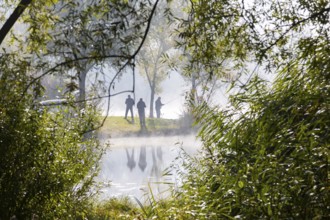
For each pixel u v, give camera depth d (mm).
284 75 10711
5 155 12875
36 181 13070
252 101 10578
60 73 10172
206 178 11211
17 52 13195
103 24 10375
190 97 11969
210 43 11938
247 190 9172
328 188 7969
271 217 8492
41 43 12547
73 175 13953
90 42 10391
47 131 13383
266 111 9875
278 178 8523
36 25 13594
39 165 12992
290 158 8680
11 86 12664
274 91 10648
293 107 9484
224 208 9398
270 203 8477
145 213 11523
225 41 12273
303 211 8227
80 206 14742
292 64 10617
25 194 13164
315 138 8641
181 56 12406
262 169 9203
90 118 14484
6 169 12914
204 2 11727
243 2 12219
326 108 8945
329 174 8250
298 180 8258
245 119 10406
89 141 14891
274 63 12641
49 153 13273
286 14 12531
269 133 9641
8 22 18422
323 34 10594
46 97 13938
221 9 12055
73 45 10445
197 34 11836
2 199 12914
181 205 10945
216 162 11336
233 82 11469
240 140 10367
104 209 18516
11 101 12891
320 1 12227
